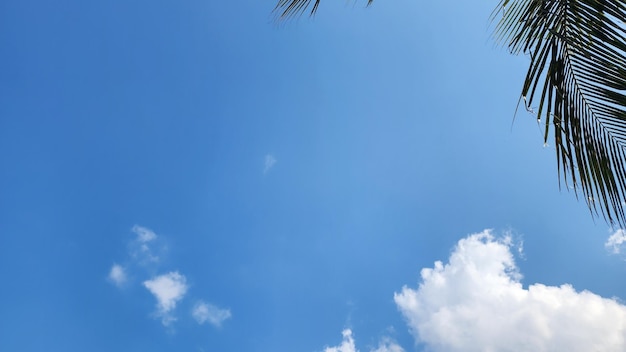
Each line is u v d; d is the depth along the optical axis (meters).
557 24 2.62
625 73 2.39
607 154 2.50
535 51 2.67
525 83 2.69
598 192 2.49
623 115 2.44
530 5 2.73
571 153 2.55
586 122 2.55
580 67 2.56
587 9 2.51
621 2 2.41
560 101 2.59
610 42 2.43
